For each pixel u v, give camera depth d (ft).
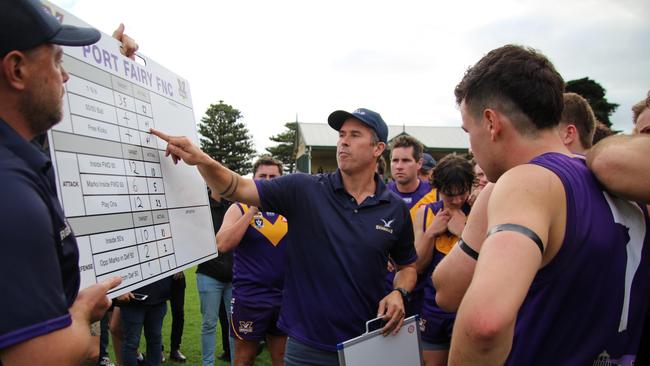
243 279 10.94
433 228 9.23
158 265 5.23
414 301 9.47
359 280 6.95
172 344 14.87
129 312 11.07
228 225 11.11
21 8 3.02
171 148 5.77
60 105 3.39
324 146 89.97
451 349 2.83
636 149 3.17
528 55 3.65
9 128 3.04
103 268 4.33
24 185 2.83
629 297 3.32
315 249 7.14
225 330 15.33
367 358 6.23
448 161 9.31
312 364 6.91
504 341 2.58
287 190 7.36
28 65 3.09
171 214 5.68
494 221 2.99
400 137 13.08
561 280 3.14
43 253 2.80
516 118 3.53
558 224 3.09
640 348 4.20
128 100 5.14
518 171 3.26
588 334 3.20
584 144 6.14
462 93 3.95
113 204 4.61
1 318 2.55
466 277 4.19
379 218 7.28
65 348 2.85
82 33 3.60
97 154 4.49
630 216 3.45
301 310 7.13
